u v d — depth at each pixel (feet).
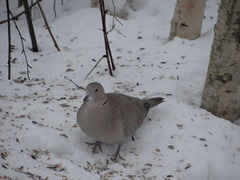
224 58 31.40
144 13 50.80
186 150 28.09
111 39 45.47
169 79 36.22
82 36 45.55
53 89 35.14
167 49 41.65
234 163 28.45
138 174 26.12
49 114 30.19
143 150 28.32
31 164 24.12
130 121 27.04
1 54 40.63
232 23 30.30
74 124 29.55
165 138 29.19
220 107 33.01
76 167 25.22
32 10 53.47
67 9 53.36
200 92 35.35
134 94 34.27
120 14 50.14
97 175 25.22
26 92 34.53
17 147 25.55
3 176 21.74
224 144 29.58
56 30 46.50
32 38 41.22
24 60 40.04
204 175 26.86
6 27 48.60
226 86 32.22
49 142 26.58
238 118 33.94
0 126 27.40
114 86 35.83
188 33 42.86
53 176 23.40
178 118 30.91
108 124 25.80
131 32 47.16
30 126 27.73
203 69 37.65
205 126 30.78
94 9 49.42
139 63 39.50
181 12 42.19
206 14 51.11
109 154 27.81
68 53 40.93
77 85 36.11
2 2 55.36
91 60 40.27
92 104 25.53
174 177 26.05
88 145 28.19
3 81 36.01
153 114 31.30
